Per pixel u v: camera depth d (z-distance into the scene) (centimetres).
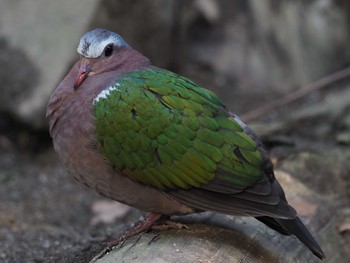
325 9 1612
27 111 1317
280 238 809
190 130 735
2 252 970
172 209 765
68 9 1380
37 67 1344
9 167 1320
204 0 1567
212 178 732
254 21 1577
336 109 1295
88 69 784
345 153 1137
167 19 1479
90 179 773
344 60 1605
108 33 805
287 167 1036
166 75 773
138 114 741
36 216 1175
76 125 756
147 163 742
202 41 1590
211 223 803
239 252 752
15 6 1423
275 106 1296
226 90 1542
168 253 723
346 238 925
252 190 730
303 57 1578
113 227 1098
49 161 1347
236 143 738
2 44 1378
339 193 1021
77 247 970
